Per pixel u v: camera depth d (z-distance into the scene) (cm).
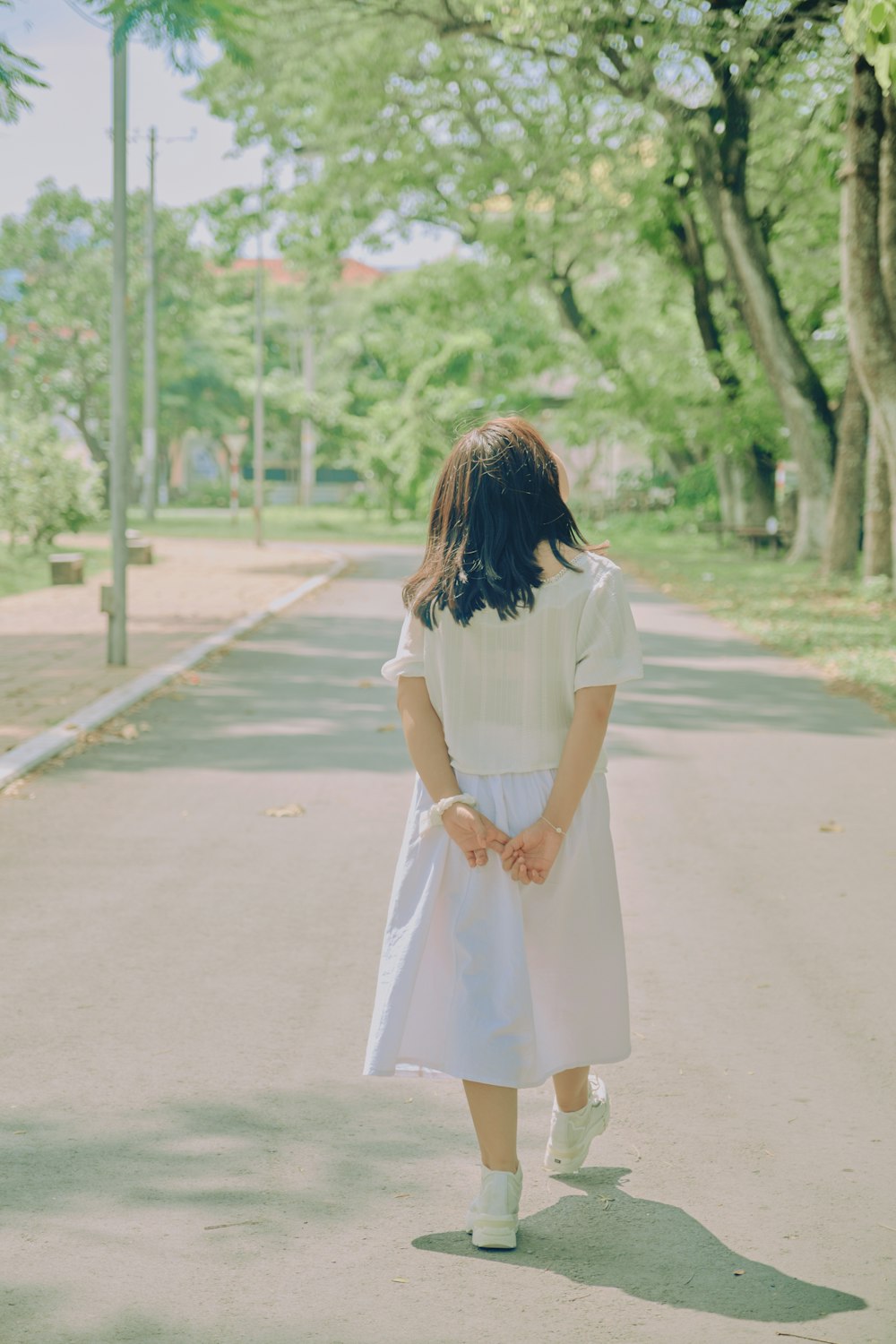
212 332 6919
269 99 2484
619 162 2523
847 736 1075
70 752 968
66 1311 303
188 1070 439
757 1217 350
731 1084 434
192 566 2878
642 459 5569
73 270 5825
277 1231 339
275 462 8138
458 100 2575
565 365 4306
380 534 4406
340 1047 461
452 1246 333
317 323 6306
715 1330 298
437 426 4553
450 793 328
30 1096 418
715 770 941
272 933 580
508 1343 292
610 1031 340
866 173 1847
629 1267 325
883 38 938
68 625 1748
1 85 838
